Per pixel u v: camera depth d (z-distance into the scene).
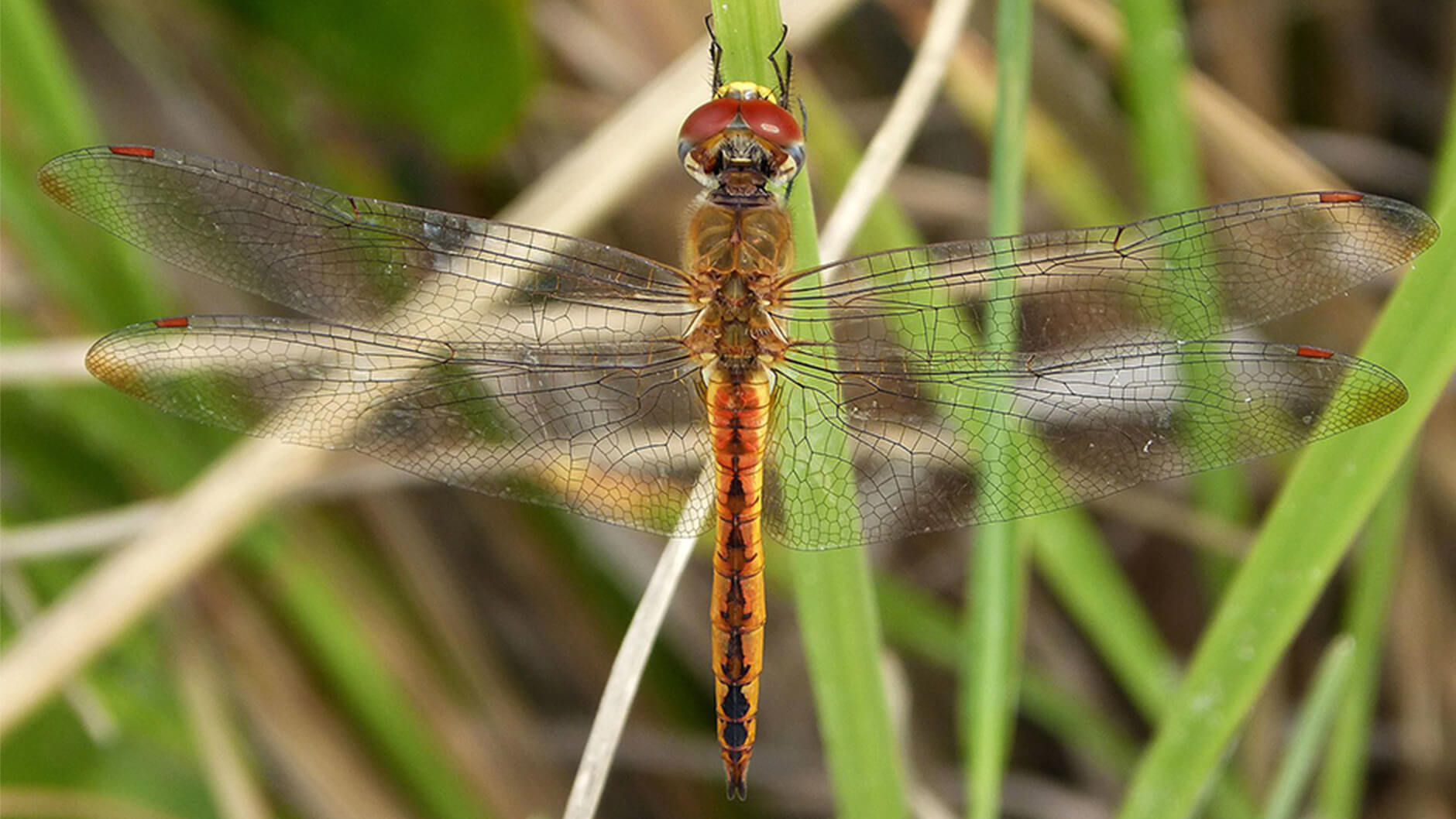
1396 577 0.73
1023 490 0.68
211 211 0.68
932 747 0.74
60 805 0.71
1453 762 0.73
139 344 0.68
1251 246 0.67
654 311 0.68
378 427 0.68
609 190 0.70
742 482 0.68
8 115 0.70
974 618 0.68
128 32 0.73
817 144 0.71
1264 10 0.73
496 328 0.68
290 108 0.73
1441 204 0.70
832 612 0.68
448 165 0.74
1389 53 0.75
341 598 0.72
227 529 0.69
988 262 0.68
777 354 0.68
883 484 0.68
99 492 0.72
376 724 0.72
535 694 0.75
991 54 0.72
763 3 0.68
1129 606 0.71
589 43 0.73
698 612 0.74
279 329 0.68
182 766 0.72
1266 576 0.67
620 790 0.75
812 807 0.74
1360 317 0.72
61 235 0.71
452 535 0.75
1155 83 0.70
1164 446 0.68
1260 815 0.72
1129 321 0.68
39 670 0.69
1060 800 0.74
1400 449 0.67
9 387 0.72
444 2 0.71
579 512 0.68
